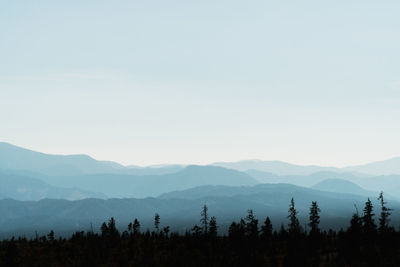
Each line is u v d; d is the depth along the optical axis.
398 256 112.62
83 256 142.12
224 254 132.88
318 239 133.12
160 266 129.25
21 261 138.00
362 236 126.94
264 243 140.88
